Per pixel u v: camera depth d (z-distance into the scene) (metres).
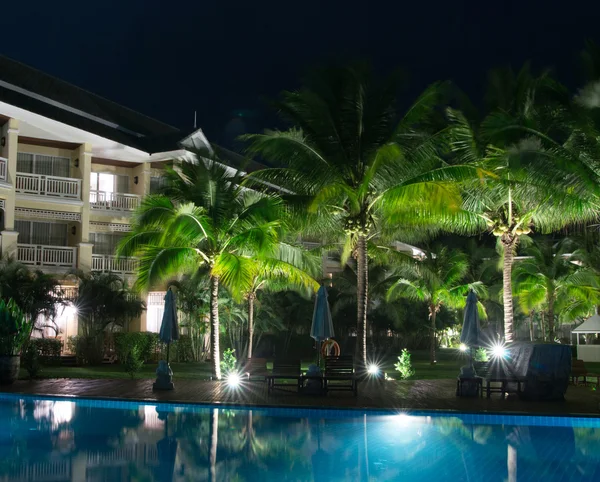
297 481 8.74
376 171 20.52
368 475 9.16
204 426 12.98
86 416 14.20
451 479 8.97
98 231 34.06
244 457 10.16
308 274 24.70
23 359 21.41
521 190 20.53
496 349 19.47
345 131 20.77
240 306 31.70
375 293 38.66
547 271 36.53
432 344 35.66
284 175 21.41
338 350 25.52
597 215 20.17
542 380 16.28
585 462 10.06
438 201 18.55
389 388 19.12
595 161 18.48
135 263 33.41
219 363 21.58
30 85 31.70
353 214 21.05
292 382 20.53
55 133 30.94
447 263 37.53
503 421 14.00
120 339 28.75
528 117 19.98
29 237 31.47
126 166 35.66
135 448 10.72
